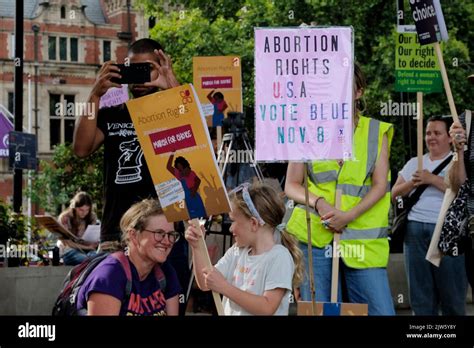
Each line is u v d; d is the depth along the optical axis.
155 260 6.84
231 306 7.59
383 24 23.61
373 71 23.00
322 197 8.31
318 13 23.42
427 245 10.27
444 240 9.33
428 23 8.91
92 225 12.47
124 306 6.83
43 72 29.39
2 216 12.03
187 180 7.22
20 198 12.91
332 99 7.84
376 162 8.43
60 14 29.45
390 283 12.57
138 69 8.74
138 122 7.23
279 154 7.84
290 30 7.82
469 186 9.09
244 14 23.44
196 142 7.20
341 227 8.30
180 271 8.51
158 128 7.21
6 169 27.28
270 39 7.82
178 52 23.50
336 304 7.79
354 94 8.27
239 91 10.84
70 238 12.02
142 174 8.58
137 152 8.59
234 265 7.52
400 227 10.38
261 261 7.34
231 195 7.42
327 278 8.41
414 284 10.33
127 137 8.60
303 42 7.83
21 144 12.90
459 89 22.94
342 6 23.62
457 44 23.14
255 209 7.33
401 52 10.84
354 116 8.37
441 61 8.95
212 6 24.27
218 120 10.85
